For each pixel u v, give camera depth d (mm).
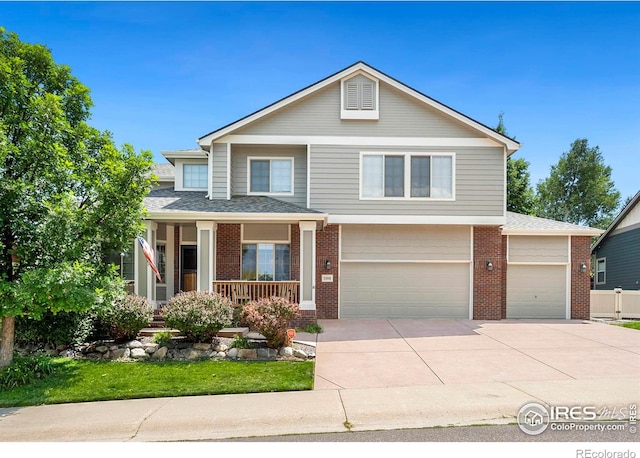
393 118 14031
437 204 13906
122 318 8852
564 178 40688
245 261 13852
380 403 5891
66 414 5652
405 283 14266
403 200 13898
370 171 14000
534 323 13320
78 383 6957
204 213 12078
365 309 14219
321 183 13922
